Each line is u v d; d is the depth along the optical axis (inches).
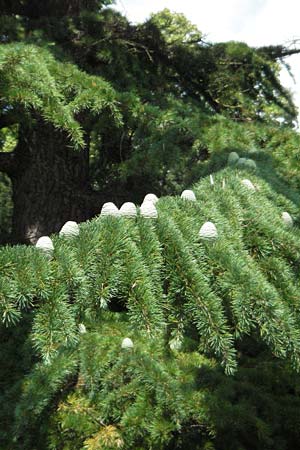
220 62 254.2
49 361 69.1
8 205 379.9
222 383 147.6
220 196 97.1
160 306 74.5
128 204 85.4
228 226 87.4
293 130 202.5
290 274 81.7
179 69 254.5
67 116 161.5
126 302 74.9
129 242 77.8
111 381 131.2
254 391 151.6
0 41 210.4
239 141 190.1
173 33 244.4
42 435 132.8
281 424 148.9
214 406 134.8
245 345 172.2
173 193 224.7
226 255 78.2
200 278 75.2
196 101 246.4
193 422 137.2
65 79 177.0
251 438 143.9
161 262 77.4
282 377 161.0
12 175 264.8
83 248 77.1
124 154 245.6
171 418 124.6
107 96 178.7
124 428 125.6
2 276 72.1
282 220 95.8
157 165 201.9
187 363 151.6
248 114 255.3
